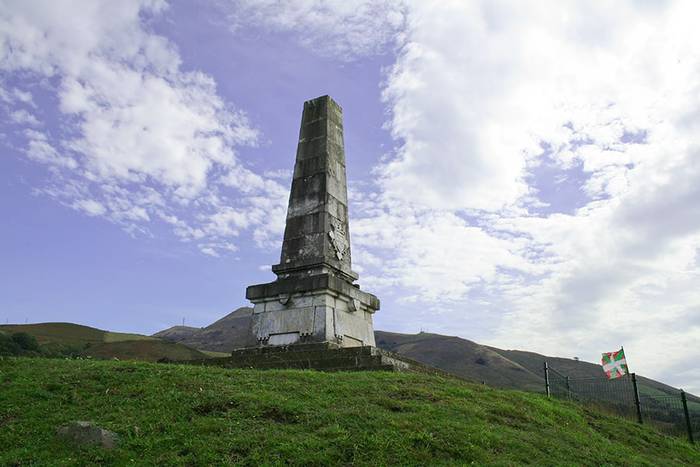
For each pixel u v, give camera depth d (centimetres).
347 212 2114
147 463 829
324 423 976
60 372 1199
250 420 973
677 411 1930
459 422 1056
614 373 2009
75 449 870
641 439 1509
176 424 945
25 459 841
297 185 2069
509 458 938
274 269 1961
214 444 877
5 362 1266
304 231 1981
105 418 969
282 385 1174
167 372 1220
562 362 7756
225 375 1241
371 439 916
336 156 2123
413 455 889
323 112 2139
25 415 985
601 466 1050
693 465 1415
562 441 1138
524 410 1280
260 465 822
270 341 1838
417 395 1195
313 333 1775
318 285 1808
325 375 1297
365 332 1959
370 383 1237
